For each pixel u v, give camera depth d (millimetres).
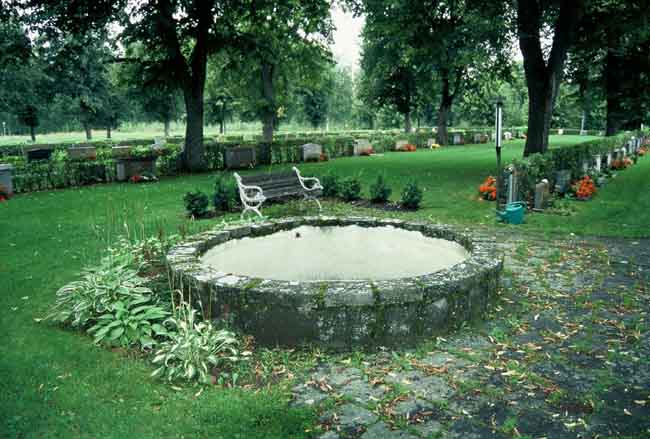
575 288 5711
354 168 20688
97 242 8188
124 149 26359
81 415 3176
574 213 10352
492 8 18562
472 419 3109
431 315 4223
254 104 29344
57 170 15945
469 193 13383
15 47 17656
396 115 74125
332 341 4027
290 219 6848
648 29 17516
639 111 28078
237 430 2994
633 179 15938
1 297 5574
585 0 14258
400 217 10320
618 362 3865
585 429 2990
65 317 4641
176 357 3924
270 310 4070
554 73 15227
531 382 3559
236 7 20656
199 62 20047
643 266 6582
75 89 44781
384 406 3256
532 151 15820
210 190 14555
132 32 18562
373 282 4227
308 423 3053
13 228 9445
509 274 6254
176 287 4742
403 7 18719
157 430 3012
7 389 3490
